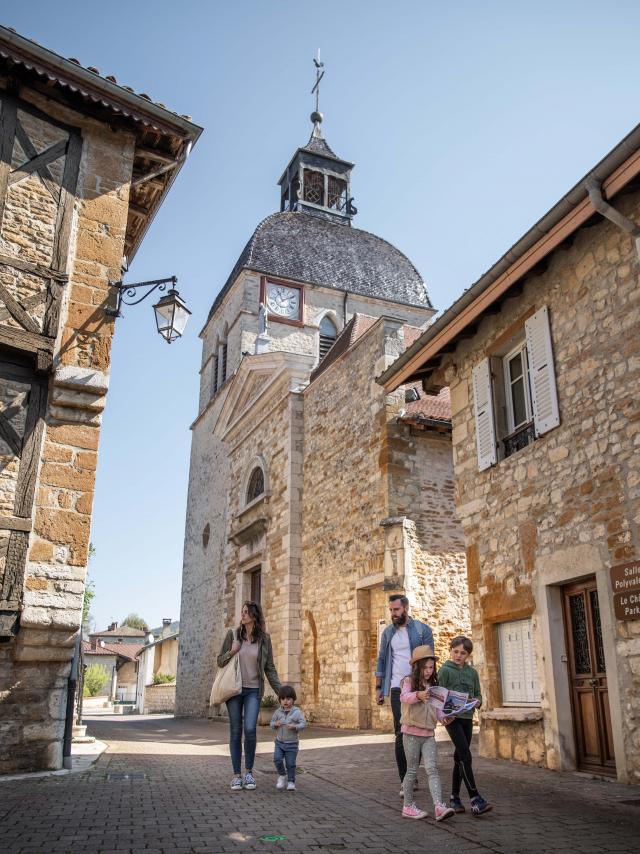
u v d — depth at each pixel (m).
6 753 6.73
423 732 4.96
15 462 7.44
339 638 13.62
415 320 29.38
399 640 5.75
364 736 10.98
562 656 7.32
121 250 8.65
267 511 17.53
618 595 6.42
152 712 37.16
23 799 5.30
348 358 14.83
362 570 13.14
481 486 8.92
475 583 8.81
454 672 5.46
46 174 8.43
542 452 7.79
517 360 8.91
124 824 4.50
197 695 22.84
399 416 12.85
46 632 7.06
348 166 33.91
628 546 6.45
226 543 20.91
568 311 7.61
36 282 7.98
